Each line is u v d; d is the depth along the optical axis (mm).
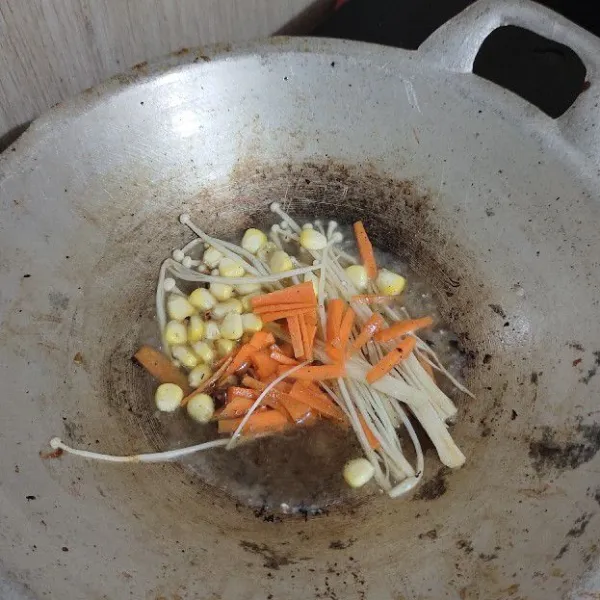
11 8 220
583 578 155
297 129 256
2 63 231
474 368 243
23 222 205
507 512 195
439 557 191
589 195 205
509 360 233
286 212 279
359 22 325
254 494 225
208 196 264
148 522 196
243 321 249
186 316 255
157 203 251
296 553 202
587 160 204
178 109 238
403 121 242
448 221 252
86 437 206
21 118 253
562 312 220
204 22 294
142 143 237
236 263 268
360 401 243
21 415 188
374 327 249
